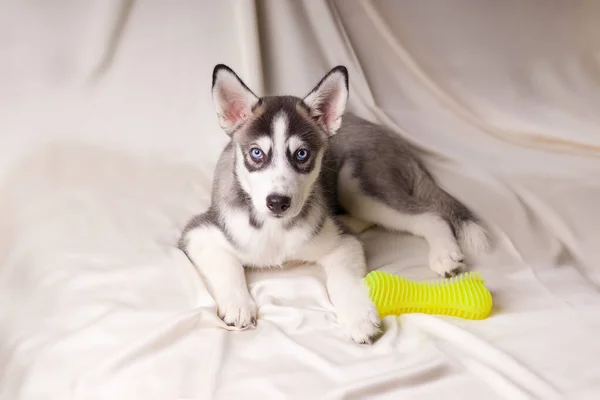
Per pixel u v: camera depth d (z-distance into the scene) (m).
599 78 1.40
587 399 0.85
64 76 1.28
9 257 1.09
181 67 1.32
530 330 0.95
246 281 1.05
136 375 0.89
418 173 1.23
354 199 1.17
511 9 1.38
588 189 1.23
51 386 0.88
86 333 0.94
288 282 1.03
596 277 1.06
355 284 0.99
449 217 1.16
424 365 0.88
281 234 1.03
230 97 1.01
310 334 0.95
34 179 1.24
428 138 1.35
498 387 0.87
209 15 1.30
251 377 0.88
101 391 0.87
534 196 1.21
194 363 0.91
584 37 1.40
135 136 1.32
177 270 1.05
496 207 1.20
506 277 1.06
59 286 1.02
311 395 0.86
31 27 1.25
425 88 1.39
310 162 0.99
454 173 1.27
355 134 1.21
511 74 1.40
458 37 1.39
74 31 1.27
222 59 1.33
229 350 0.92
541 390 0.86
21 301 1.00
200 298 0.98
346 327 0.94
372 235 1.17
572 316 0.97
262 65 1.35
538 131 1.34
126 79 1.31
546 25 1.39
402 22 1.37
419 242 1.15
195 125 1.34
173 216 1.18
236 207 1.03
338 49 1.34
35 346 0.93
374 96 1.39
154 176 1.27
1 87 1.26
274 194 0.94
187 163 1.31
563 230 1.14
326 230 1.06
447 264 1.05
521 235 1.14
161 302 1.00
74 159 1.28
